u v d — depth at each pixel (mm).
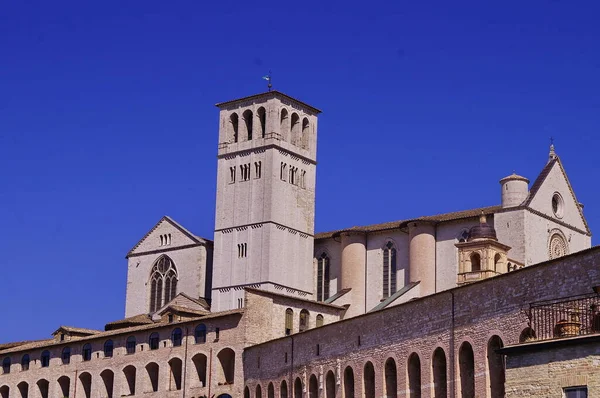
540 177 196125
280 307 177625
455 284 196625
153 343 183375
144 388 182625
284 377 149250
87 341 193000
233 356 173250
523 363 77375
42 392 199625
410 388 118750
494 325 104625
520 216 189125
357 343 130000
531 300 99625
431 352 114688
